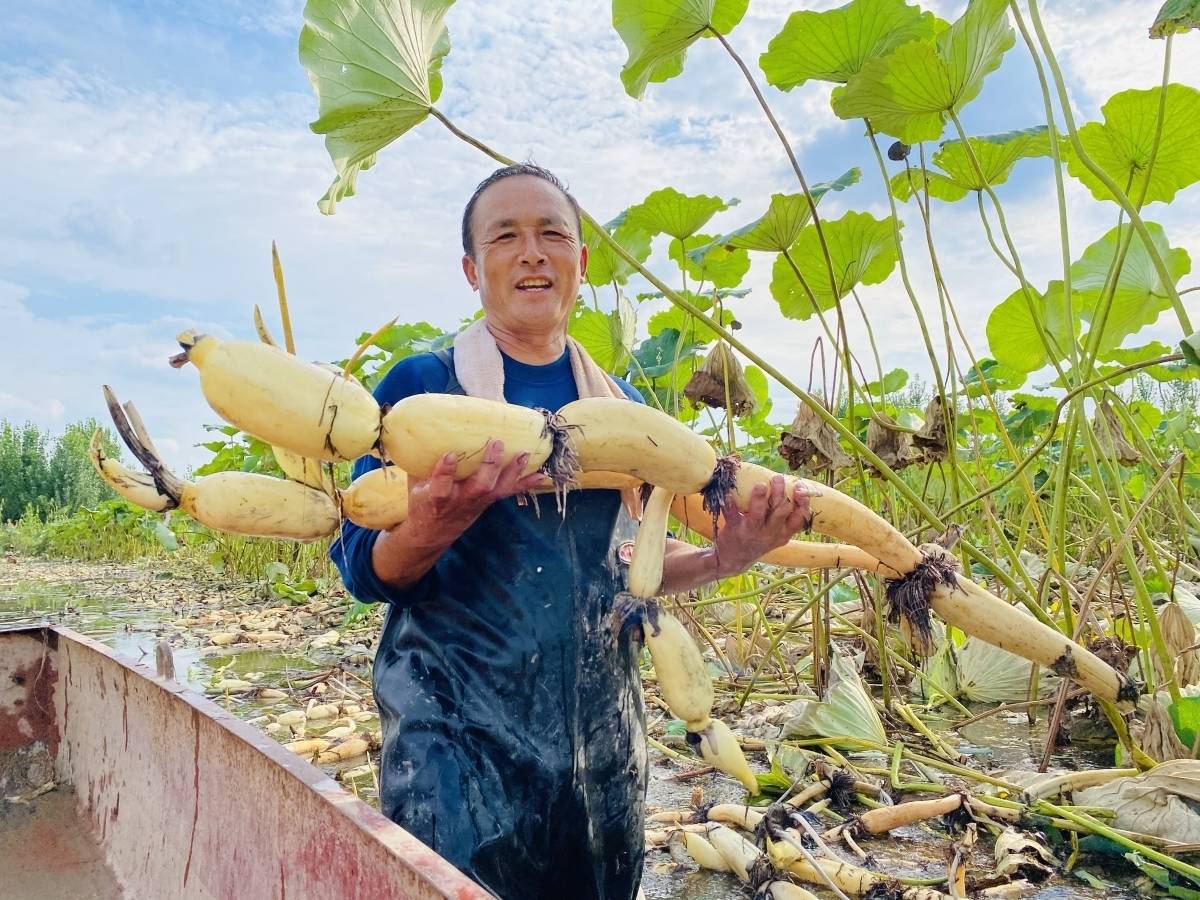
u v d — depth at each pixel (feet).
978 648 12.77
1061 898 6.86
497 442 4.51
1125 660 9.77
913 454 11.39
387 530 5.36
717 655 14.82
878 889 6.81
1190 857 7.27
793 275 12.58
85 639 9.01
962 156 10.96
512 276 5.85
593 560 5.79
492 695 5.41
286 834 4.93
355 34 7.37
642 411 5.13
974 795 8.36
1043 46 8.22
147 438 4.87
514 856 5.28
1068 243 9.50
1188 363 6.96
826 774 9.20
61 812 8.68
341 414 4.41
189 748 6.51
